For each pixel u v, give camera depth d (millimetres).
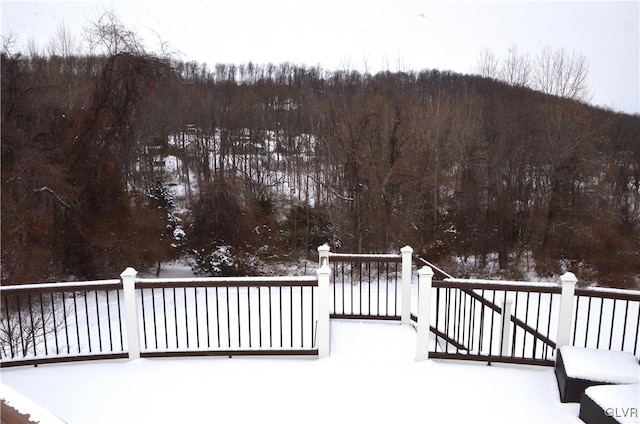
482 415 3715
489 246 20156
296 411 3789
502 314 5367
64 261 13695
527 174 20656
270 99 28594
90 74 15570
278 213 20906
